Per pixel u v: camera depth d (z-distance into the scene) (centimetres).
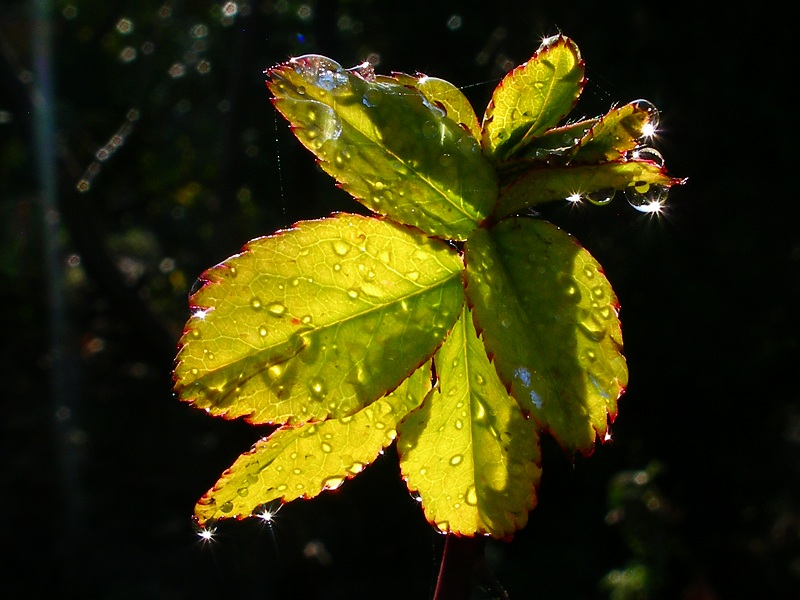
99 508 120
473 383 18
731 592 99
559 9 95
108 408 139
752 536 103
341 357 18
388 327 18
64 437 128
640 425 108
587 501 109
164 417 140
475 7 103
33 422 132
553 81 18
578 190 18
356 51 108
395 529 111
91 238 76
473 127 19
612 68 99
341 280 18
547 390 18
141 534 115
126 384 145
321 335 18
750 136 98
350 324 18
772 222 100
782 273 100
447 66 105
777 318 101
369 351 18
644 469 107
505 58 81
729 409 105
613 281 98
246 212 92
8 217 107
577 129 18
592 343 18
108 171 128
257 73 93
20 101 72
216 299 17
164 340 80
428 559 108
